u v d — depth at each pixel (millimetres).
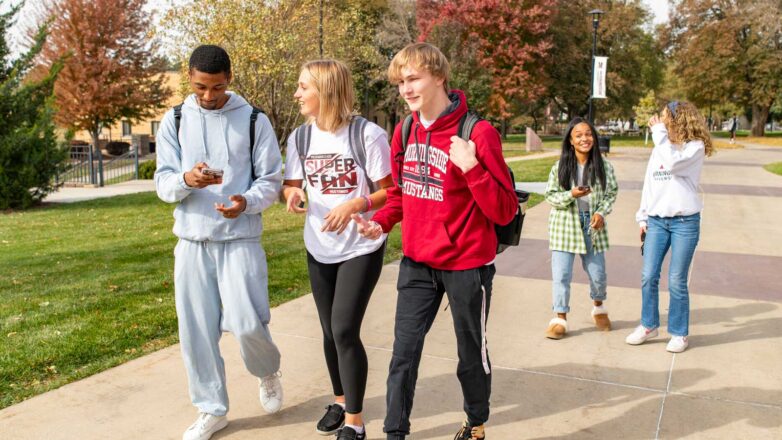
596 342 4621
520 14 40031
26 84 14648
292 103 16453
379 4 37844
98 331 4742
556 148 37625
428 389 3775
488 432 3264
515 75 40750
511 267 7035
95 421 3338
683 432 3264
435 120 2723
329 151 3096
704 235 9055
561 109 59125
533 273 6773
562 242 4656
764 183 16328
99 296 5801
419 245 2789
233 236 3037
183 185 2857
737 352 4398
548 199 4668
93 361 4188
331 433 3238
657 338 4707
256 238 3135
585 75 50562
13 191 13422
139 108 33656
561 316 4719
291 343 4578
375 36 34406
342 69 3066
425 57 2654
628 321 5125
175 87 39500
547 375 4004
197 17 15125
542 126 78000
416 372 2865
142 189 17859
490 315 5285
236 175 3068
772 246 8273
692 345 4547
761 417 3430
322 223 3113
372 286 3078
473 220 2711
